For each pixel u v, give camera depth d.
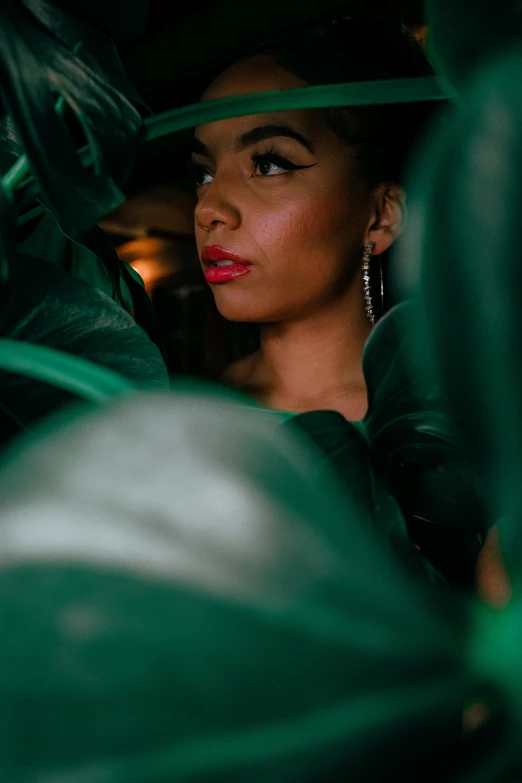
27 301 0.20
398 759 0.09
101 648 0.09
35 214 0.27
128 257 3.48
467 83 0.13
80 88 0.20
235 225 0.61
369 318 0.68
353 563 0.10
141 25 0.21
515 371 0.10
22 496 0.10
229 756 0.09
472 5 0.13
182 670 0.09
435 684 0.09
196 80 2.26
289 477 0.10
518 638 0.09
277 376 0.68
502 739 0.09
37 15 0.20
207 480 0.10
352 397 0.65
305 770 0.09
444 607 0.10
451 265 0.11
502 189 0.10
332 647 0.09
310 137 0.60
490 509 0.11
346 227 0.64
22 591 0.09
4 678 0.09
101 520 0.09
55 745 0.08
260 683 0.09
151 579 0.09
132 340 0.21
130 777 0.09
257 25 1.96
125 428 0.10
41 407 0.20
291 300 0.63
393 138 0.66
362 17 0.65
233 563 0.09
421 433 0.22
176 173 2.70
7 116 0.25
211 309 3.10
